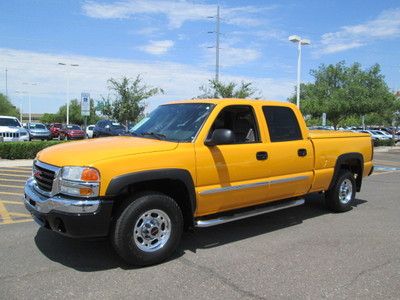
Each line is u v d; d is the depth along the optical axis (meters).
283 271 4.70
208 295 4.06
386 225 6.81
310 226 6.66
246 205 5.82
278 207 6.20
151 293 4.08
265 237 6.00
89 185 4.31
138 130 5.84
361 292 4.17
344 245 5.68
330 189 7.48
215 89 26.30
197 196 5.09
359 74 32.03
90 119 78.06
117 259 4.96
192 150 5.04
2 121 21.95
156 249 4.79
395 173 14.80
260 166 5.76
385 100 31.69
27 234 5.89
